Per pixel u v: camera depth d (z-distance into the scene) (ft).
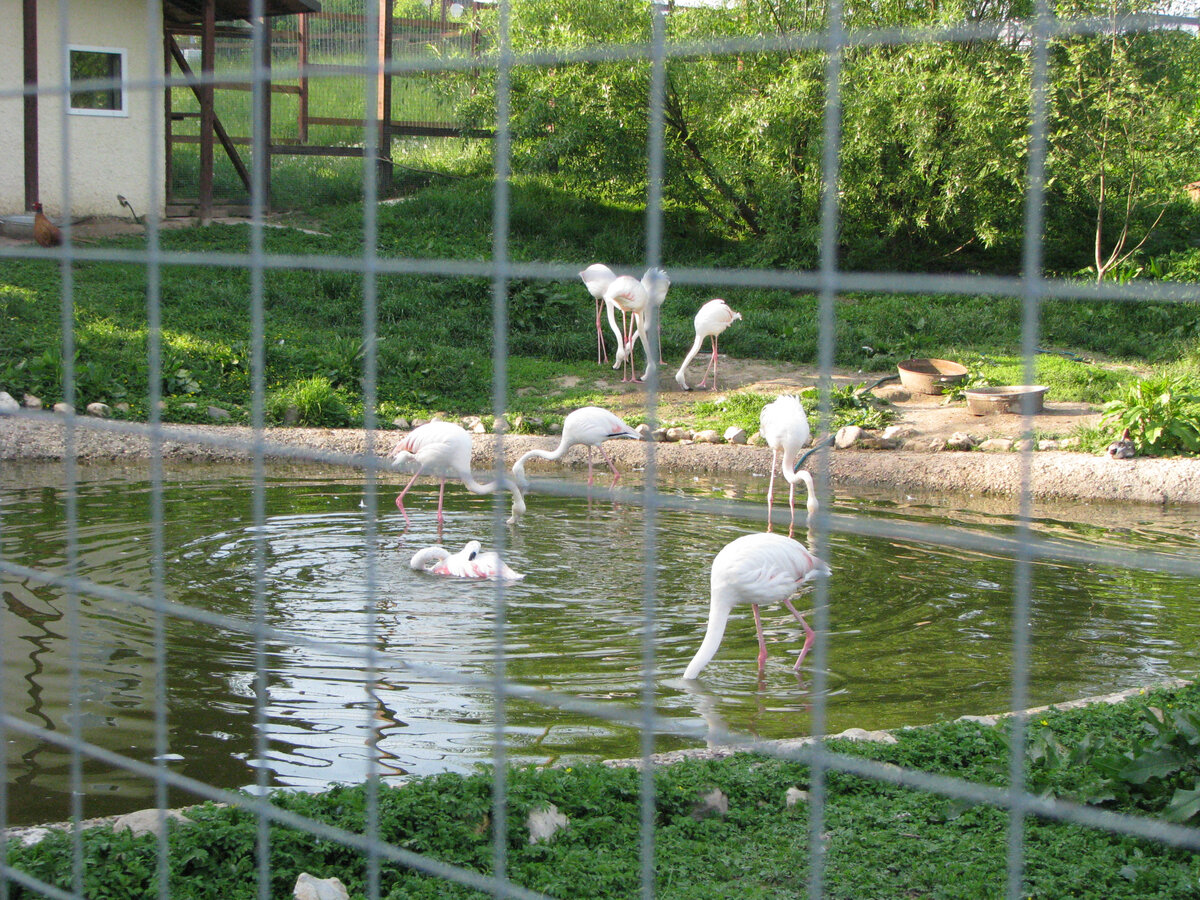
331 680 17.79
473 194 68.90
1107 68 56.13
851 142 61.26
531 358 48.88
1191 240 67.15
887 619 21.97
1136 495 33.65
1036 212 4.44
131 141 60.18
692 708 17.19
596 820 12.35
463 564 24.21
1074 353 51.13
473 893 10.79
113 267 51.06
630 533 28.78
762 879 11.32
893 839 12.14
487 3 69.46
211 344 43.50
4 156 57.11
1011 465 35.04
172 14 61.98
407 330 49.06
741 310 58.29
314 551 25.94
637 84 65.21
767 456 37.09
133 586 22.50
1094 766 12.62
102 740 15.24
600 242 65.77
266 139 64.08
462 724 16.15
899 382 46.06
